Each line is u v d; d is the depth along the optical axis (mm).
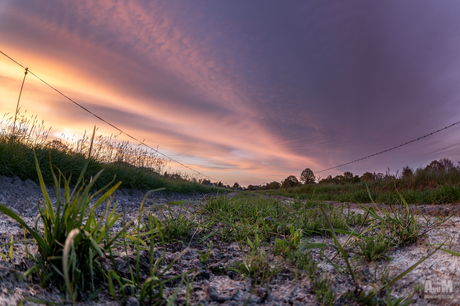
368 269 1766
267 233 2576
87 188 1345
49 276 1193
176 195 8031
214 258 2057
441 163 9078
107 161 6902
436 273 1568
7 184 3746
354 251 2082
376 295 1408
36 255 1297
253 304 1394
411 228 2205
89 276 1382
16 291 1112
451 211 3641
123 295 1295
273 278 1691
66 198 1342
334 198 8773
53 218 1328
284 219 3170
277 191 17109
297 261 1884
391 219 2334
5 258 1350
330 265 1868
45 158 4637
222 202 3926
